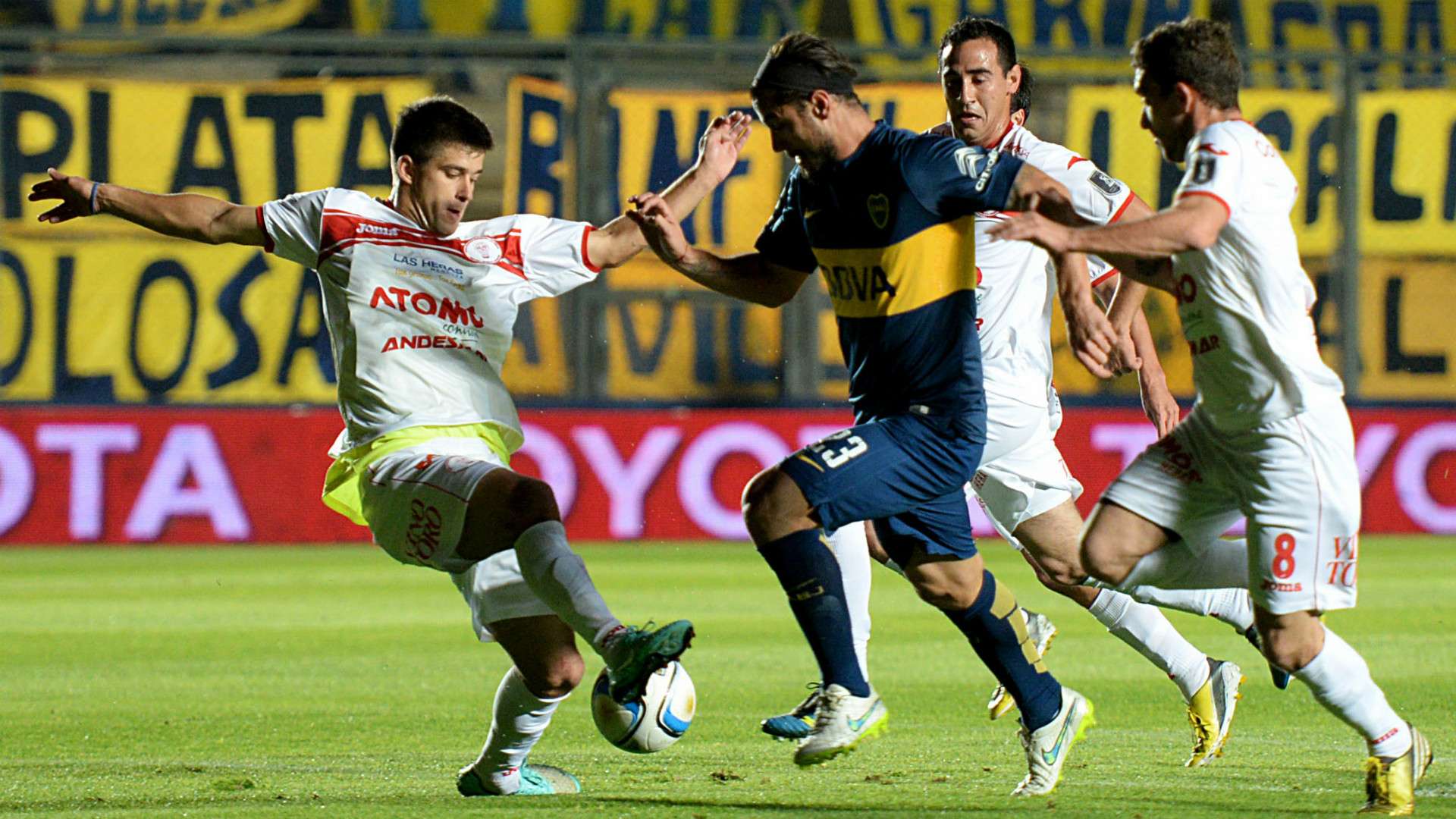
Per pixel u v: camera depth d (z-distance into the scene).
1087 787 16.83
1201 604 18.66
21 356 57.03
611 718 15.83
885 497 15.58
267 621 35.50
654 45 59.06
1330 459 14.91
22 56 57.50
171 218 16.81
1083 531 16.23
